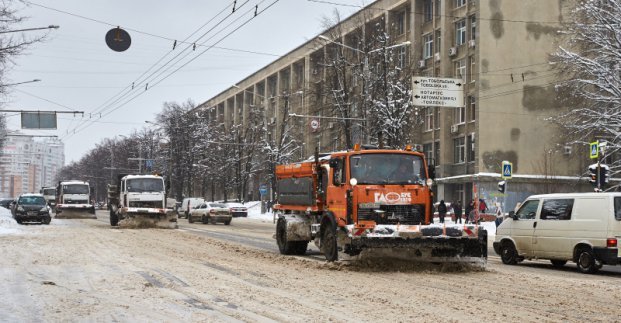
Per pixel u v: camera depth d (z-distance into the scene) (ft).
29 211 128.16
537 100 164.45
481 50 161.68
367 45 154.40
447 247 47.34
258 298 33.63
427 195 50.29
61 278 41.19
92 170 396.16
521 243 55.88
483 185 159.12
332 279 42.24
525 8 164.76
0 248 64.03
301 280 41.52
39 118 129.59
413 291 36.78
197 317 28.12
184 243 74.74
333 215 51.52
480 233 47.55
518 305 32.32
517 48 164.14
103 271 45.03
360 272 46.65
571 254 51.19
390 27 168.14
